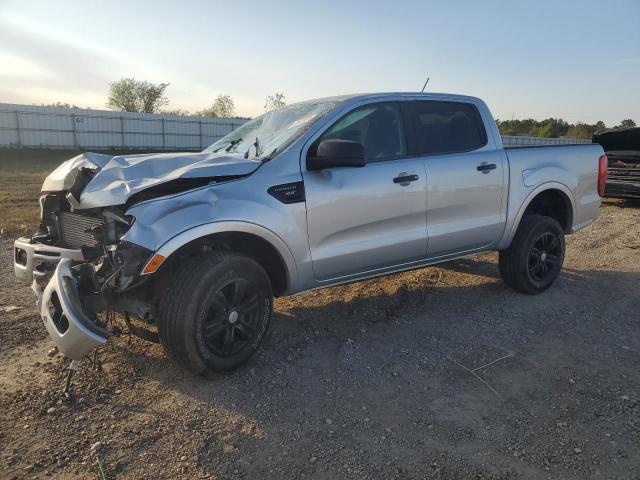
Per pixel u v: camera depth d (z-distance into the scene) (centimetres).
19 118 3859
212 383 366
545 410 337
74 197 357
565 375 382
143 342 422
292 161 396
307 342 433
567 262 688
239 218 359
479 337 447
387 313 499
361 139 436
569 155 573
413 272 624
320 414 332
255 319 380
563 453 294
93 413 327
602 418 327
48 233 407
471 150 500
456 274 621
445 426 320
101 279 337
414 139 466
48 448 292
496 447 300
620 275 627
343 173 415
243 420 324
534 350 423
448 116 494
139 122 4384
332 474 278
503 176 509
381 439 306
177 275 349
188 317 341
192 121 4628
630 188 1134
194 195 351
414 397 353
